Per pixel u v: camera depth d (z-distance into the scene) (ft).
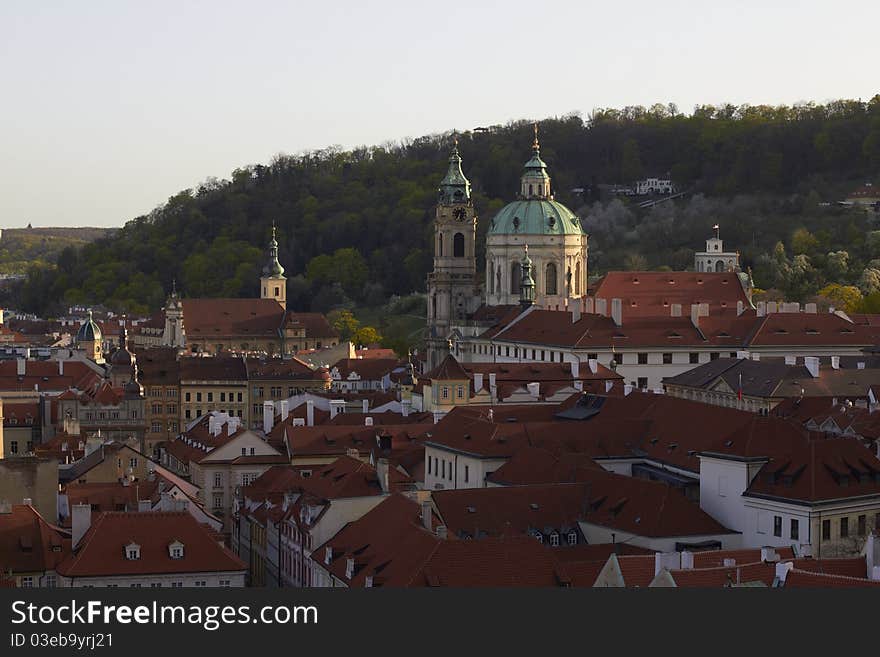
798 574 459.32
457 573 557.33
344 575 631.56
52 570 632.79
